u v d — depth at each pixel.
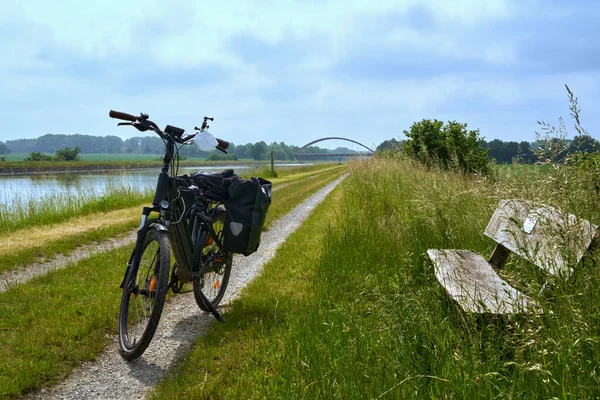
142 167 73.94
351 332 3.65
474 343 3.02
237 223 4.87
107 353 4.32
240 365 3.85
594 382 2.31
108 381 3.81
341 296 5.36
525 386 2.51
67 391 3.64
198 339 4.51
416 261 5.36
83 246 9.33
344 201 12.21
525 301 3.29
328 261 6.42
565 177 3.59
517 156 5.30
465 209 6.30
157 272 4.22
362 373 2.98
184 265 4.67
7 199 14.04
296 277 6.51
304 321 4.24
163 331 4.85
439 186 7.06
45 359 4.01
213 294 5.45
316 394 2.90
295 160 172.62
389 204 9.30
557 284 3.03
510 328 3.09
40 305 5.30
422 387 2.77
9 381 3.59
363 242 6.71
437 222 6.16
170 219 4.44
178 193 4.53
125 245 8.96
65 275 6.52
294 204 17.22
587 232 3.20
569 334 2.61
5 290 6.03
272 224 12.46
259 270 7.20
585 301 2.81
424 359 3.19
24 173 51.94
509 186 4.98
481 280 4.12
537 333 2.73
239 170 38.56
